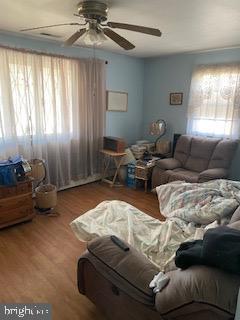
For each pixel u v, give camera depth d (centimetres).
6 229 281
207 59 410
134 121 511
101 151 429
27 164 298
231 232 110
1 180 269
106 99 448
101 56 423
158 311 117
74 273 212
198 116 427
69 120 387
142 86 510
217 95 400
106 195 394
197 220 210
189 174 374
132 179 430
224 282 94
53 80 353
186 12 232
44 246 250
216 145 388
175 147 439
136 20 256
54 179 386
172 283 114
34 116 346
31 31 308
